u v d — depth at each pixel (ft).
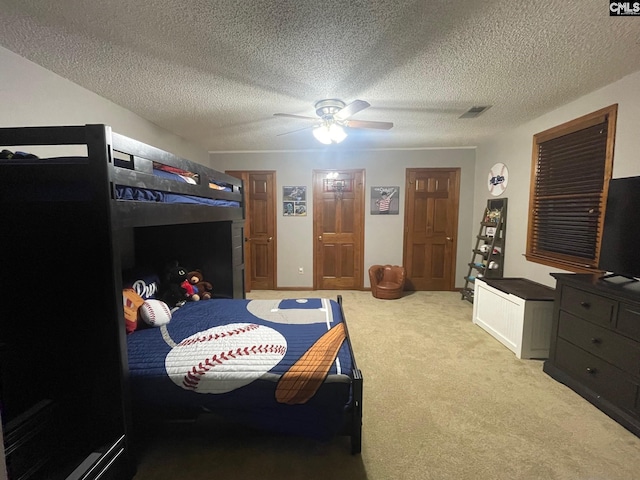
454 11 5.04
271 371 5.00
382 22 5.32
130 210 4.93
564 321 7.54
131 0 4.72
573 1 4.79
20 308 4.66
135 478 4.93
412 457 5.31
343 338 6.16
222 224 10.34
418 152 15.84
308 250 16.70
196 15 5.11
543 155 10.54
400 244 16.40
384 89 8.18
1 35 5.62
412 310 13.26
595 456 5.30
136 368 5.05
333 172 16.24
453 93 8.50
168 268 9.28
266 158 16.30
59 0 4.70
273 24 5.37
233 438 5.76
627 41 5.89
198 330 6.51
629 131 7.46
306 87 8.03
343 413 4.99
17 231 4.56
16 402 4.69
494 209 13.43
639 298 5.76
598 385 6.63
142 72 7.15
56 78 7.20
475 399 6.92
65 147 7.51
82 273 4.56
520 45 6.06
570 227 9.37
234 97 8.66
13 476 4.06
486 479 4.87
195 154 14.55
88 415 4.76
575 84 7.93
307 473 5.01
